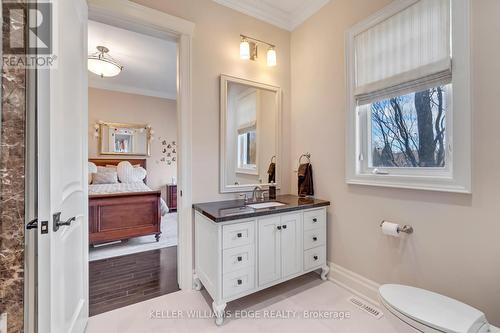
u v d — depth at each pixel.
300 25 2.60
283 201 2.26
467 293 1.40
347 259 2.12
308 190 2.44
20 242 1.05
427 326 1.07
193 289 2.12
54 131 0.98
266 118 2.54
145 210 3.41
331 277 2.25
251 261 1.79
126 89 5.24
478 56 1.33
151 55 3.57
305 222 2.09
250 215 1.76
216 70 2.23
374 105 1.98
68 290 1.27
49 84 0.96
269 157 2.57
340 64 2.16
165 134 5.74
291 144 2.73
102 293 2.06
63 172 1.15
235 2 2.32
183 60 2.06
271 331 1.59
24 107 1.04
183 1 2.06
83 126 1.58
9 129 1.02
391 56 1.75
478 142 1.34
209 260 1.81
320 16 2.36
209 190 2.21
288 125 2.72
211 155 2.21
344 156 2.13
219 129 2.25
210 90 2.20
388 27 1.77
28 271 1.05
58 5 1.01
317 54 2.39
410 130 1.74
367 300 1.93
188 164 2.10
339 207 2.19
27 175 1.05
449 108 1.52
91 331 1.59
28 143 1.05
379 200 1.87
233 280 1.71
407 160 1.76
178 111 2.10
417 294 1.31
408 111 1.75
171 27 1.98
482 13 1.32
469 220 1.39
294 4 2.45
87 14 1.64
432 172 1.61
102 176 4.54
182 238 2.11
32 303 1.05
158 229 3.48
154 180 5.59
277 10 2.53
